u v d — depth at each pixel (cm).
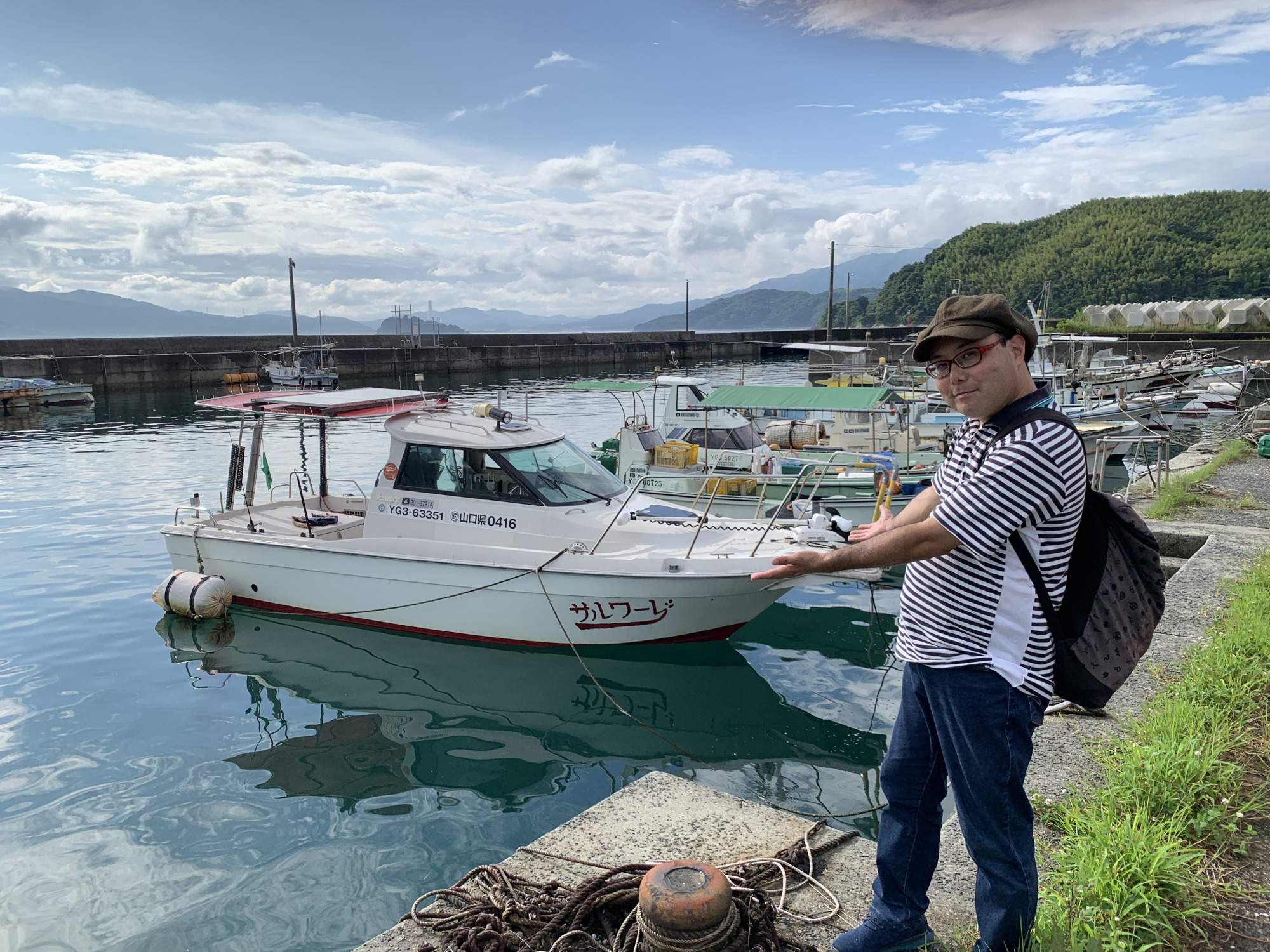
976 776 209
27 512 1456
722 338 7250
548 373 5403
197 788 593
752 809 346
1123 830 277
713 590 790
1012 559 203
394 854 503
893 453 1470
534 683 779
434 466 868
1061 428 196
